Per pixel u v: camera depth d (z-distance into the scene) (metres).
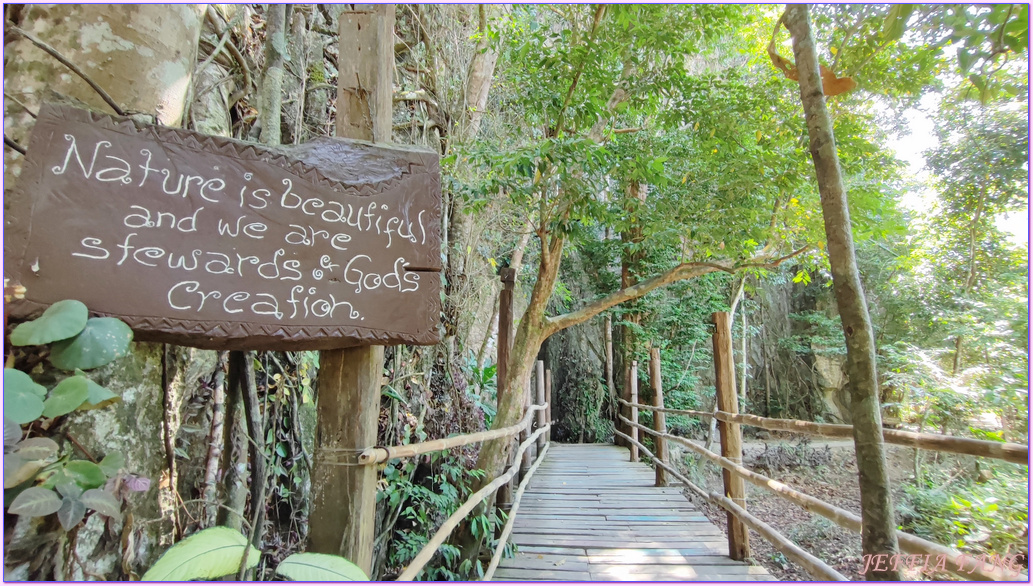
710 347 10.18
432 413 3.99
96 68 1.50
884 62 2.43
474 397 5.04
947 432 5.11
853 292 1.10
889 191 5.11
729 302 9.16
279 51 2.36
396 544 3.16
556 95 3.34
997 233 5.99
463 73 4.98
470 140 4.67
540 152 2.56
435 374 4.27
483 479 3.20
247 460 2.17
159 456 1.53
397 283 1.53
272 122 2.26
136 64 1.58
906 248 7.41
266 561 2.29
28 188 1.11
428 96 4.67
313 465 1.59
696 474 8.38
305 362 2.70
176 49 1.72
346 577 1.20
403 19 4.70
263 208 1.38
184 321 1.23
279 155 1.42
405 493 3.14
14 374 0.97
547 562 3.05
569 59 3.22
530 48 3.36
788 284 12.02
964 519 3.59
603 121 4.06
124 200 1.21
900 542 1.36
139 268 1.20
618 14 3.35
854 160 3.80
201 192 1.30
